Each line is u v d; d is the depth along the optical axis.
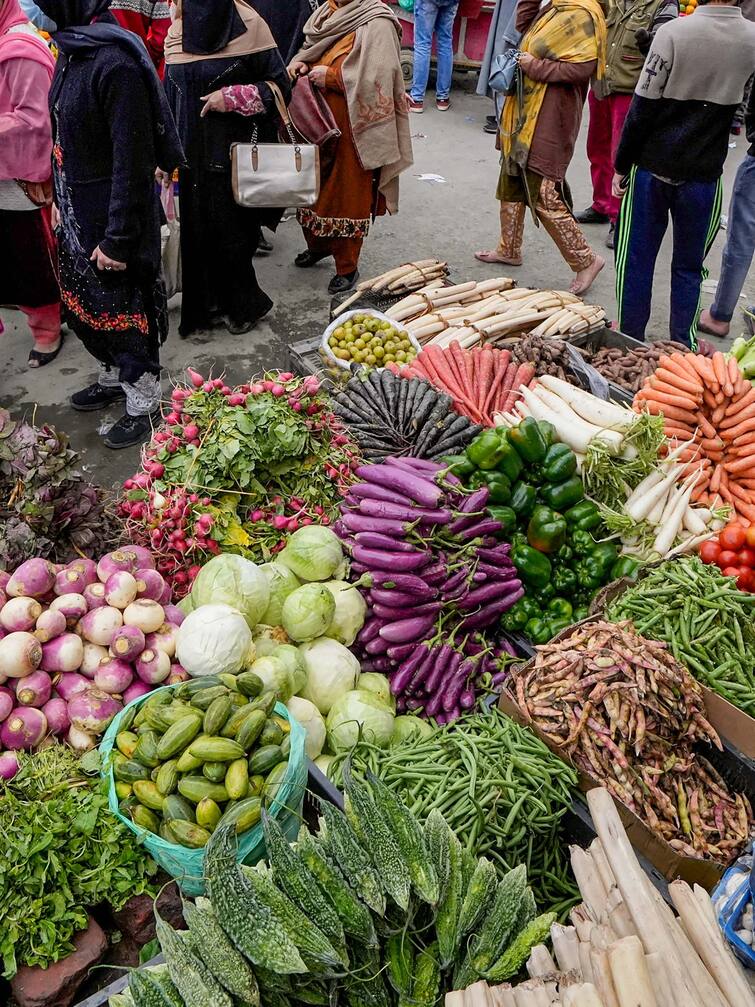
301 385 3.40
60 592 2.49
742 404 3.78
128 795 2.09
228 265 5.79
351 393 3.97
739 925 1.81
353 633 2.95
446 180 8.89
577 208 8.59
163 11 6.21
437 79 10.60
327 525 3.24
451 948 1.81
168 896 2.11
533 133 6.07
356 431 3.76
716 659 2.91
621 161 5.38
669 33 4.79
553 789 2.48
